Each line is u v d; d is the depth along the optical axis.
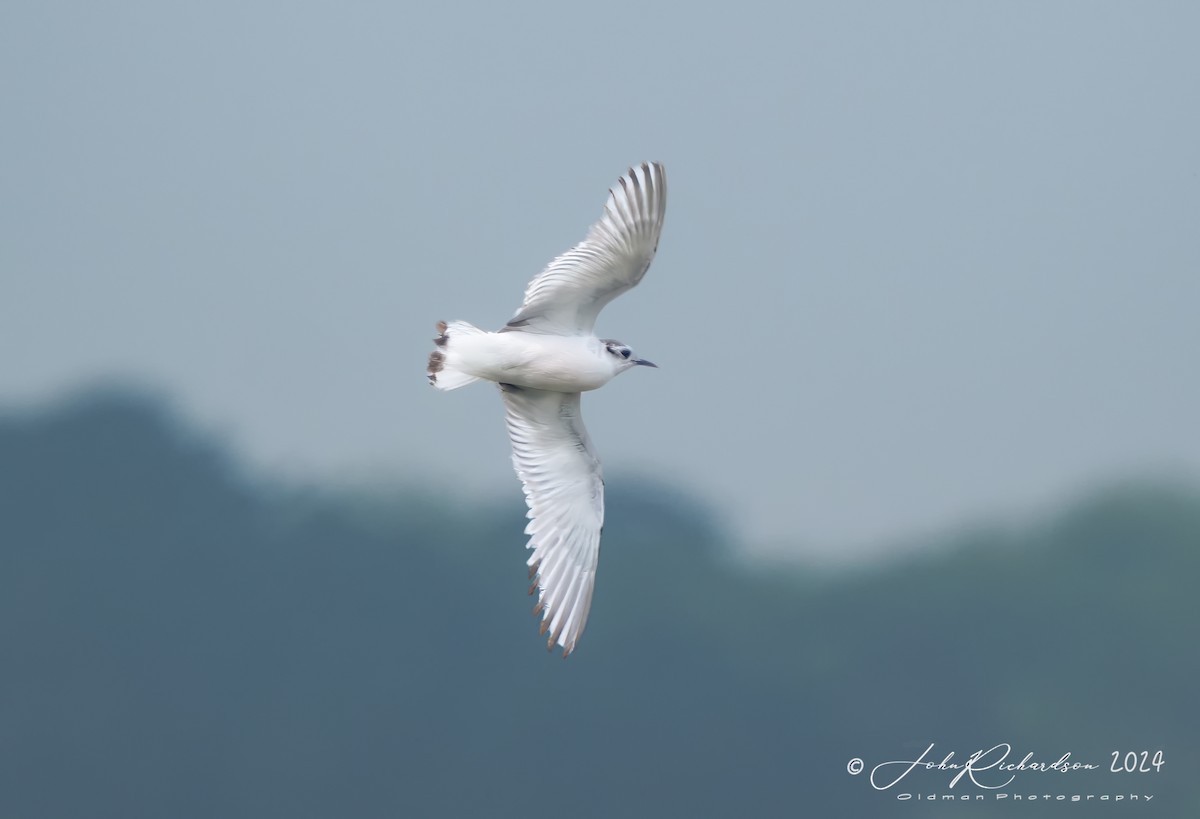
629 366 14.82
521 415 14.95
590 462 14.97
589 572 14.83
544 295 14.16
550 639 14.53
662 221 13.61
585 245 13.95
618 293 14.20
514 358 14.15
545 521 14.81
